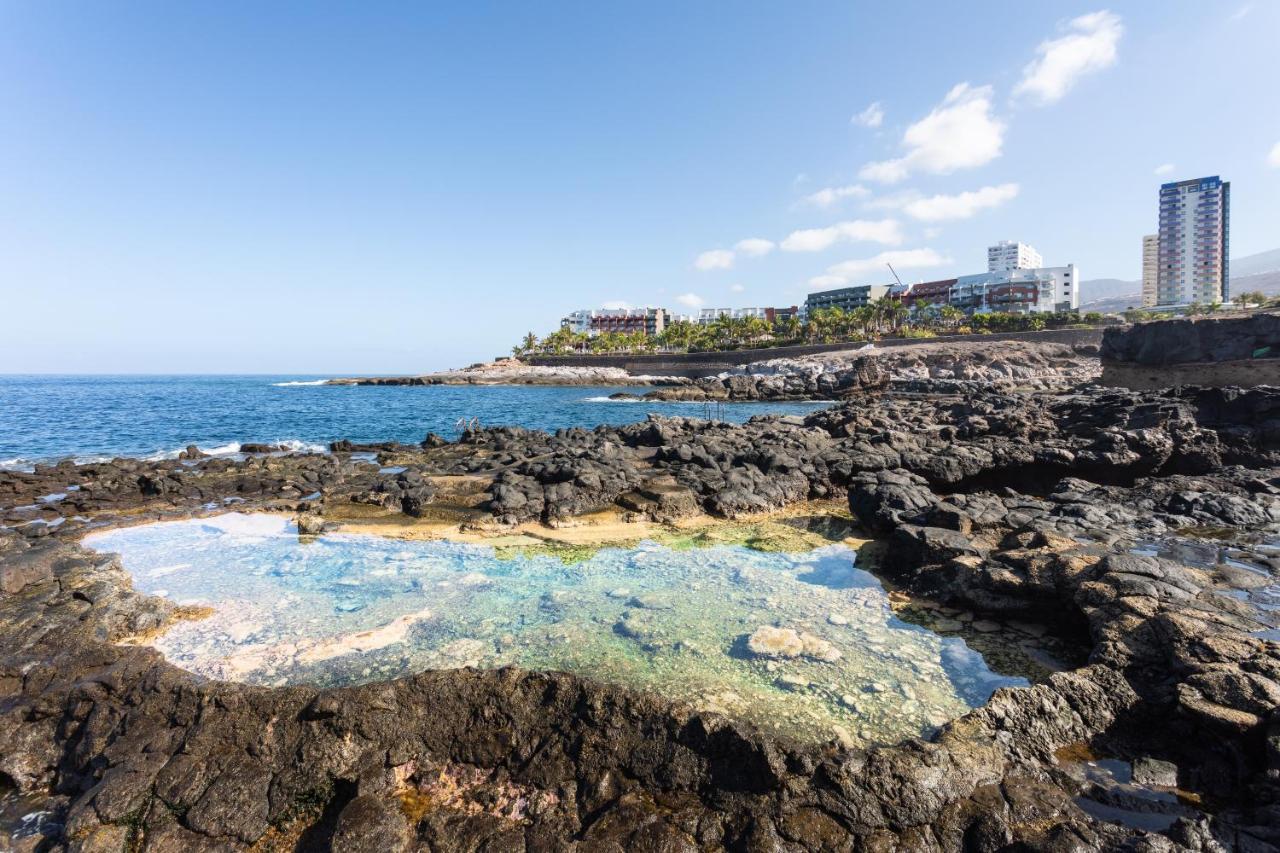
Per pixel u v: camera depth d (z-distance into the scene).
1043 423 28.17
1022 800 6.54
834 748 7.11
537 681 8.09
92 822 6.96
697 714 7.38
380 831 6.58
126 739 7.90
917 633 10.70
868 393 81.12
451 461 29.41
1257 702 6.87
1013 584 10.96
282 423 55.94
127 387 145.12
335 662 9.83
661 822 6.54
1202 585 10.11
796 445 26.34
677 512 18.38
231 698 8.02
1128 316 118.31
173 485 22.80
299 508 20.12
